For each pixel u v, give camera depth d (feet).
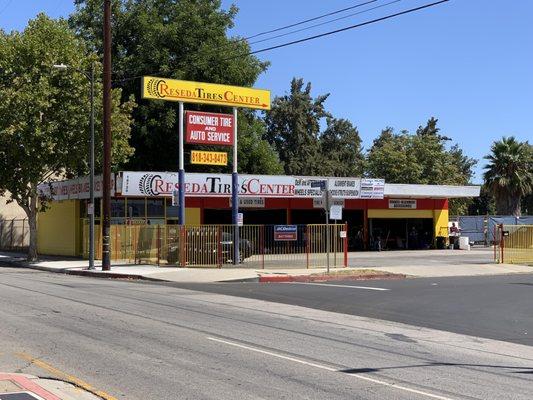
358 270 84.69
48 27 105.19
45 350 30.40
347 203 139.54
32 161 103.45
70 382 24.45
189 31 139.95
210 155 96.94
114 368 27.02
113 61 140.26
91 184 90.58
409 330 40.45
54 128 100.99
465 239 148.66
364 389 24.53
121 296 55.26
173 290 63.31
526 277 82.23
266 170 154.40
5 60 101.76
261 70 149.79
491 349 34.45
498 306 52.13
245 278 75.77
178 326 38.70
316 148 244.83
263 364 28.60
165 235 94.79
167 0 144.87
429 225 150.51
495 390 24.88
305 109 245.04
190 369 27.17
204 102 94.38
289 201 130.52
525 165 187.42
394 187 133.90
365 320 44.57
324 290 63.98
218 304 51.44
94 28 144.56
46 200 117.80
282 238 91.30
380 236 144.66
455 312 48.73
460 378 26.96
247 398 22.79
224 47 140.26
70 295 54.85
